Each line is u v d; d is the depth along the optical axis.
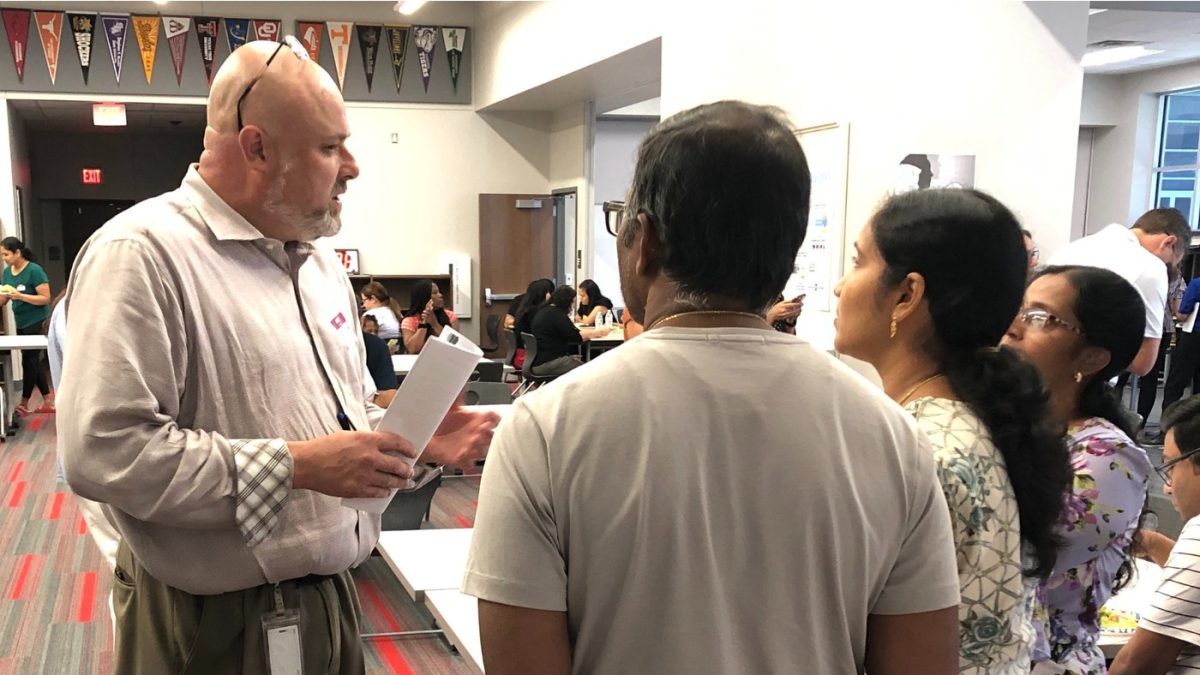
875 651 0.92
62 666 3.30
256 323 1.41
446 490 5.66
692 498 0.83
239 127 1.39
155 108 9.84
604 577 0.84
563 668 0.85
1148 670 1.54
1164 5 4.39
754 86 4.98
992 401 1.10
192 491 1.23
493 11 9.44
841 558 0.87
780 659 0.85
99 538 1.81
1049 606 1.40
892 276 1.15
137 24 9.03
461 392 1.44
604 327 8.28
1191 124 10.02
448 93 10.14
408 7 8.77
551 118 10.42
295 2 9.49
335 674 1.53
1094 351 1.53
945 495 1.04
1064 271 1.57
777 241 0.86
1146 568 2.18
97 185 13.21
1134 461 1.43
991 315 1.14
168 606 1.41
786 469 0.85
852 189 4.30
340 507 1.49
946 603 0.92
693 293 0.89
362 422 1.62
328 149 1.43
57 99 8.95
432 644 3.55
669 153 0.87
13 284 7.75
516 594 0.83
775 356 0.89
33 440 6.77
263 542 1.39
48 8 8.80
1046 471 1.09
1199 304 6.43
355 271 9.98
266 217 1.43
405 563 2.06
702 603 0.84
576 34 7.39
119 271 1.26
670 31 5.84
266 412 1.41
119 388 1.22
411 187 10.16
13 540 4.64
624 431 0.84
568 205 10.10
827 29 4.42
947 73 4.17
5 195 8.92
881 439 0.90
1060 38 4.27
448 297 10.39
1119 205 10.60
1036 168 4.32
